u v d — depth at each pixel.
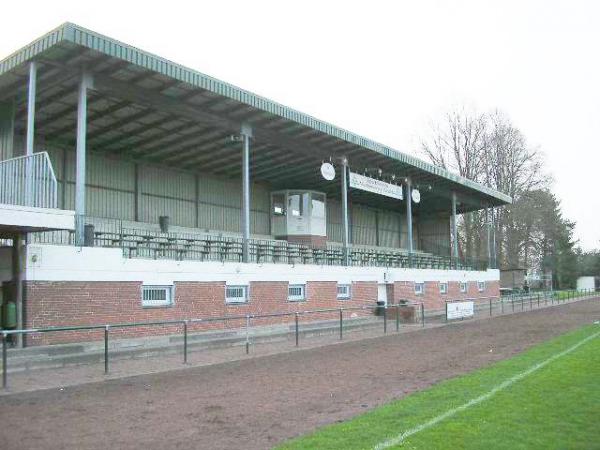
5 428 7.79
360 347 17.47
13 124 18.62
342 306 26.78
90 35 15.26
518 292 52.66
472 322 27.11
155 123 21.84
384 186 30.64
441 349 16.45
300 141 25.92
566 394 9.02
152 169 26.55
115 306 16.55
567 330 21.28
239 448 6.70
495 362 13.34
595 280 81.12
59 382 11.57
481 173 62.06
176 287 18.55
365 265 32.16
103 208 24.08
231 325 20.53
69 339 15.24
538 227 71.50
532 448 6.27
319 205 34.03
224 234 29.12
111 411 8.82
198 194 28.89
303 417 8.24
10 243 16.61
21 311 14.41
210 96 19.78
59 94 18.53
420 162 32.47
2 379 11.56
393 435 6.87
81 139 16.56
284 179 32.75
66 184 22.88
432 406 8.45
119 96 18.12
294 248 29.02
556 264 80.31
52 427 7.83
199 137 23.75
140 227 25.12
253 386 10.92
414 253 42.88
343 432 7.08
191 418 8.30
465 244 65.50
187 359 15.01
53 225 13.66
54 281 15.06
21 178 14.45
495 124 62.94
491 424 7.28
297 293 24.38
